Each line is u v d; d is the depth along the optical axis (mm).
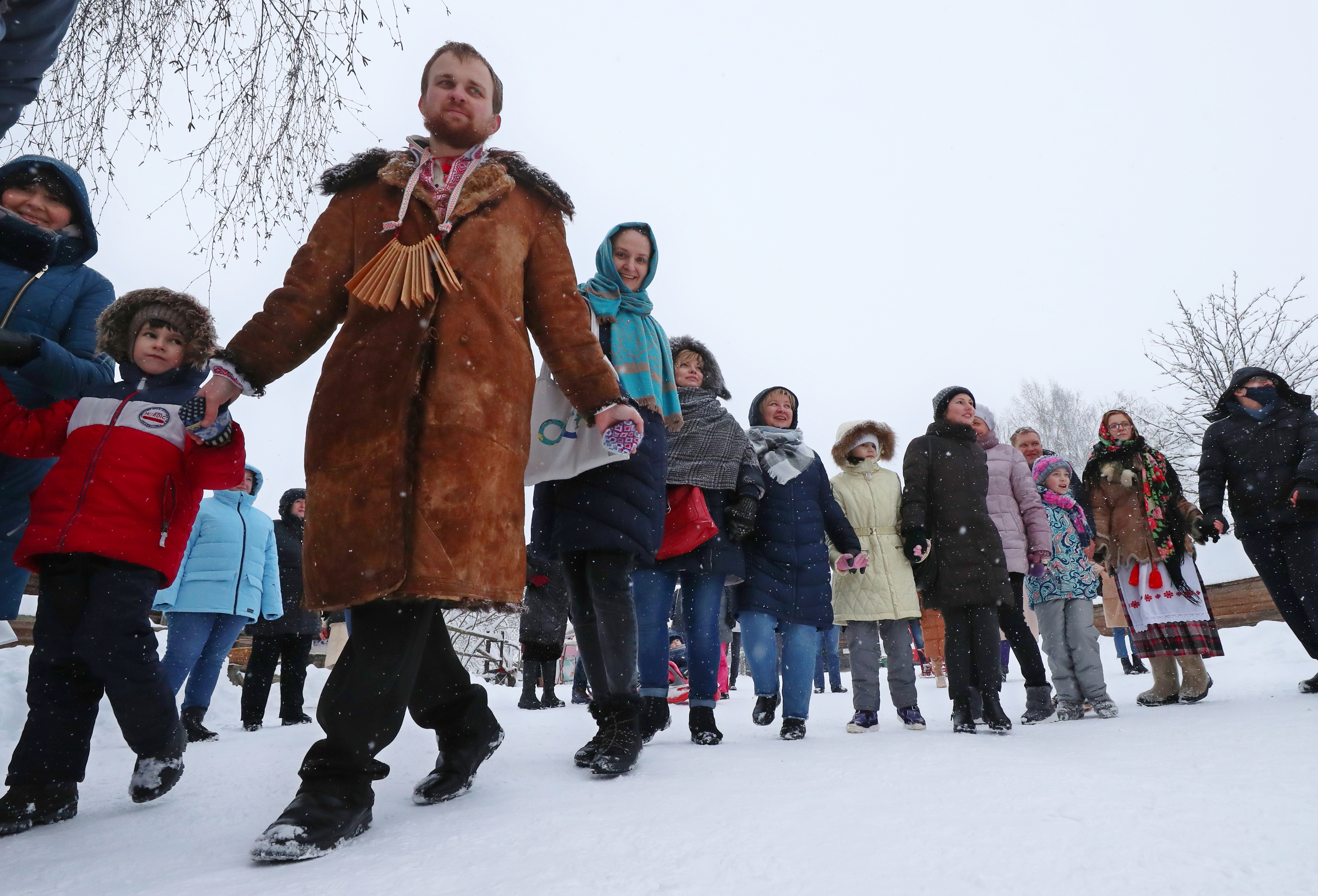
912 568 4516
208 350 2590
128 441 2348
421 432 1816
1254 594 9117
